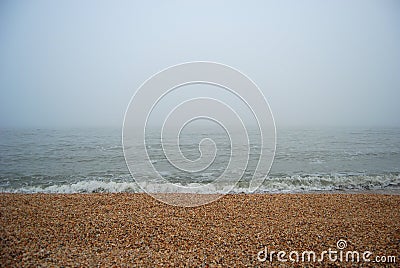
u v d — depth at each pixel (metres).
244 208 6.96
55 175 11.13
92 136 22.23
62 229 5.45
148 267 4.09
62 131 25.95
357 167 12.38
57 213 6.39
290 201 7.62
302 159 13.96
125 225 5.69
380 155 14.98
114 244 4.83
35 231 5.33
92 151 15.80
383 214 6.48
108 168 12.19
